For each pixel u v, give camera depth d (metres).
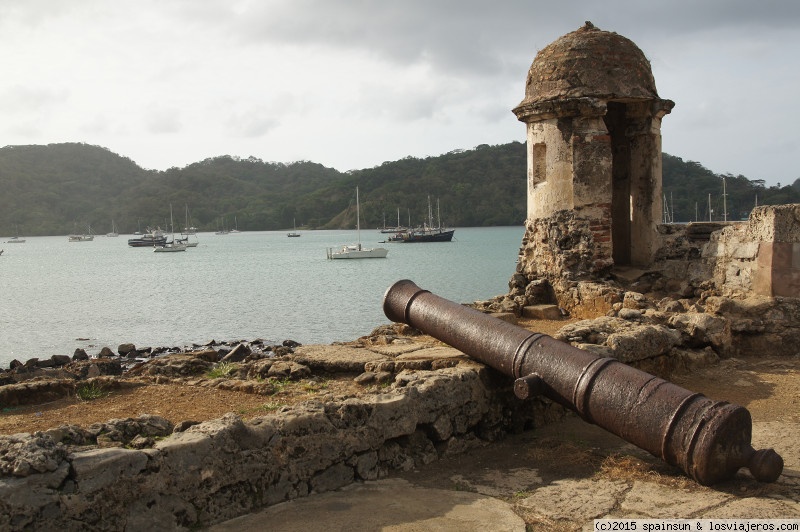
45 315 29.44
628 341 7.44
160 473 4.18
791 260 9.05
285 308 29.20
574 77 10.83
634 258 11.61
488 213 136.38
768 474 4.89
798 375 8.03
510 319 10.14
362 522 4.45
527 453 6.01
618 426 5.37
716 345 8.67
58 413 5.90
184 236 164.00
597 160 10.82
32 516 3.71
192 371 7.68
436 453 5.86
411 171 165.12
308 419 4.98
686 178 88.56
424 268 51.53
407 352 7.75
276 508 4.66
